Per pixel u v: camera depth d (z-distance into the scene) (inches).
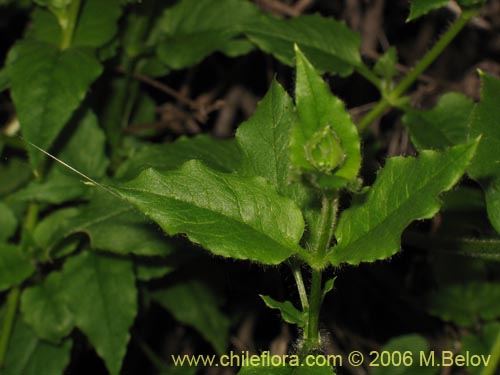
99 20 10.1
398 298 13.1
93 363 13.3
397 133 13.5
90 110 10.7
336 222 7.1
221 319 11.6
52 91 8.8
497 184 7.3
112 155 11.6
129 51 11.6
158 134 13.6
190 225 6.1
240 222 6.3
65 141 10.5
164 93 14.4
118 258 9.9
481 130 7.4
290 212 6.4
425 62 10.1
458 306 11.7
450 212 10.3
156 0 11.5
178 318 11.4
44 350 10.6
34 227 10.9
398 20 15.4
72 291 9.8
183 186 6.2
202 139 9.7
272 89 7.3
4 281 10.1
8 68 9.4
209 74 14.6
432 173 5.7
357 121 13.8
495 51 15.1
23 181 11.7
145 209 6.0
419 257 13.1
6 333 10.6
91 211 9.3
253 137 7.2
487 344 10.9
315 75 5.7
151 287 11.5
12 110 12.8
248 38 10.9
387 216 6.1
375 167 12.3
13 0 11.8
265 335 13.3
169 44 11.2
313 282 6.5
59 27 10.1
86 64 9.1
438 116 10.1
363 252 6.1
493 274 11.8
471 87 14.0
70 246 10.2
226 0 11.2
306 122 5.8
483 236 10.1
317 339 6.7
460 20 9.8
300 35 10.3
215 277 11.7
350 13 14.8
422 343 8.9
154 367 13.5
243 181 6.4
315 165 5.7
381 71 10.4
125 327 9.7
